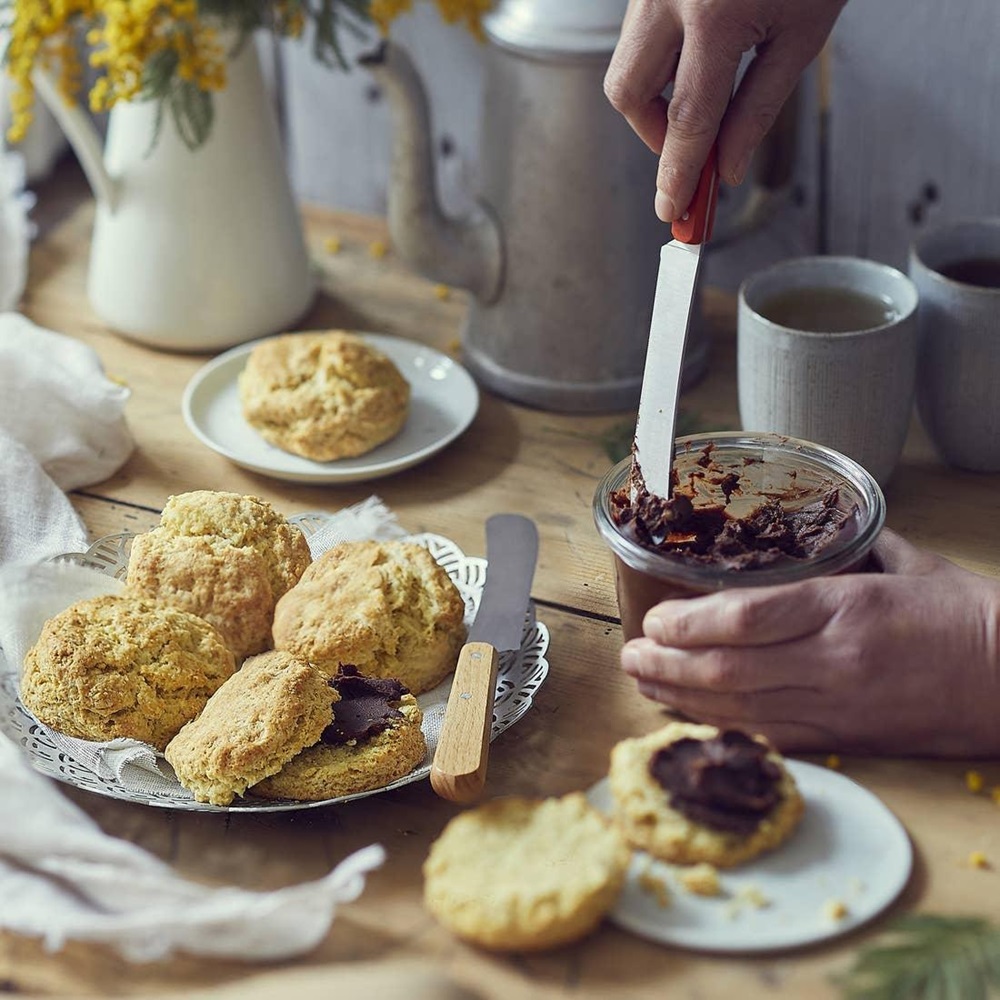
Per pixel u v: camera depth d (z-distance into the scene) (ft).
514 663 2.76
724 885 2.39
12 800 2.43
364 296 3.86
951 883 2.41
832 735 2.57
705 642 2.53
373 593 2.77
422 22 3.92
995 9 3.39
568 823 2.43
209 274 3.55
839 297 3.16
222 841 2.54
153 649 2.67
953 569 2.66
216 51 3.32
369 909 2.43
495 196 3.34
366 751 2.56
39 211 4.21
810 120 3.67
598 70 3.15
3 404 3.25
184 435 3.42
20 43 3.33
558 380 3.43
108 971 2.35
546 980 2.32
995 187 3.55
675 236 2.67
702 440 2.77
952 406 3.14
